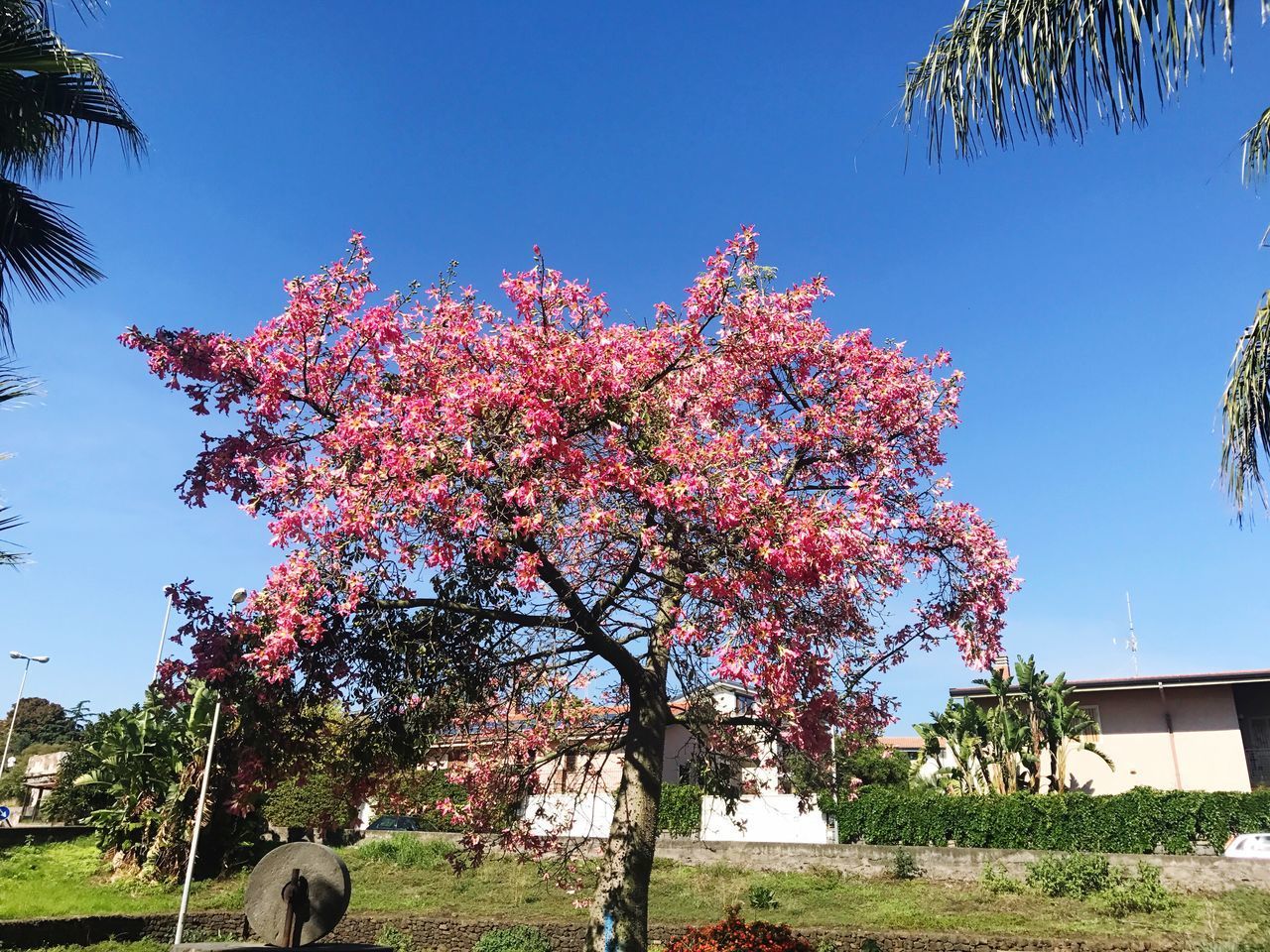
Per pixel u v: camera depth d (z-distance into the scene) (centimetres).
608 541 916
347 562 809
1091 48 615
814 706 974
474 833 1115
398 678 857
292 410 882
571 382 799
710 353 984
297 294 861
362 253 895
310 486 827
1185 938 1496
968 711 2625
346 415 829
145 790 2344
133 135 906
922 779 2852
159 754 2347
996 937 1567
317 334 866
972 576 1108
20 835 2802
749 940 1199
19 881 2253
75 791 2941
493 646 925
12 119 839
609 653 948
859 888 2131
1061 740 2538
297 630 777
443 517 798
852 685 1067
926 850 2214
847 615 1033
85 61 839
